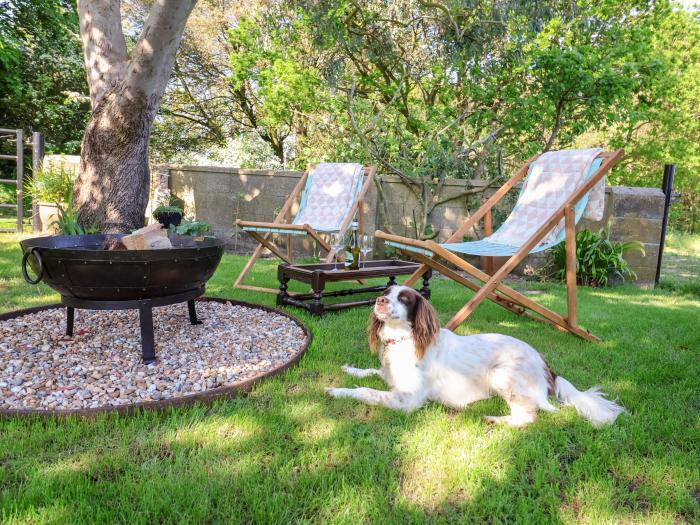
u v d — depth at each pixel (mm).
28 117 14312
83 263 2396
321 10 7508
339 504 1570
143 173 7090
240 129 16031
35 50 13672
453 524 1521
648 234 6414
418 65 8477
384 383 2588
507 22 7344
